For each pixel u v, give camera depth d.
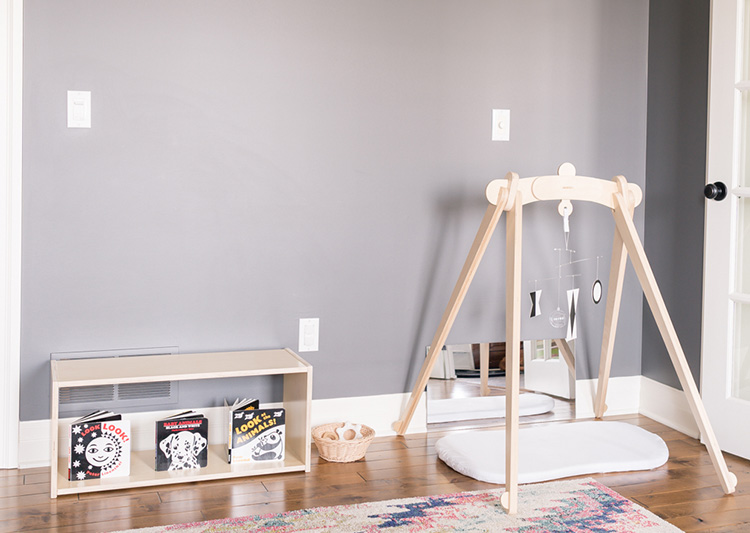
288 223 2.67
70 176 2.42
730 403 2.62
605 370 2.95
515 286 2.20
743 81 2.54
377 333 2.81
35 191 2.39
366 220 2.76
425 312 2.87
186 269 2.56
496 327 2.97
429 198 2.84
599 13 3.02
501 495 2.13
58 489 2.16
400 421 2.81
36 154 2.38
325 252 2.72
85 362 2.39
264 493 2.22
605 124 3.05
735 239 2.61
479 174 2.90
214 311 2.61
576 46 2.99
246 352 2.60
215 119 2.56
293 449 2.55
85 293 2.46
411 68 2.78
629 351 3.16
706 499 2.23
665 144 2.99
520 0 2.90
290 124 2.64
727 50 2.58
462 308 2.92
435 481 2.35
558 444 2.64
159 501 2.15
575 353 3.07
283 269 2.68
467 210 2.89
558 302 3.04
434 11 2.79
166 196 2.52
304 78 2.65
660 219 3.02
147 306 2.53
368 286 2.79
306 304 2.71
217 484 2.29
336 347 2.76
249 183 2.61
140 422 2.54
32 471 2.39
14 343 2.40
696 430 2.81
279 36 2.61
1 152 2.35
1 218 2.37
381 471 2.43
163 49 2.48
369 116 2.74
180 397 2.58
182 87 2.51
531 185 2.35
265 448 2.43
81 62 2.40
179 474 2.30
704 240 2.75
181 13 2.50
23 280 2.40
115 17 2.43
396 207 2.80
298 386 2.48
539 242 3.00
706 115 2.76
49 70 2.38
